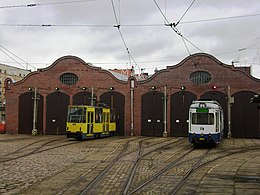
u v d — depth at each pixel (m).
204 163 18.45
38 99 46.31
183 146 29.20
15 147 26.97
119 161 18.88
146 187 11.96
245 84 41.62
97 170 15.73
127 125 44.53
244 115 41.38
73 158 20.17
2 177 13.80
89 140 35.03
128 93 44.75
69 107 35.19
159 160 19.55
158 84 43.97
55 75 46.56
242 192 11.30
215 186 12.27
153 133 43.66
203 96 42.66
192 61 43.16
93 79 45.72
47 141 33.34
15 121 46.91
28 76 47.03
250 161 19.48
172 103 43.44
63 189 11.55
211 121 28.36
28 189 11.53
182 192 11.25
